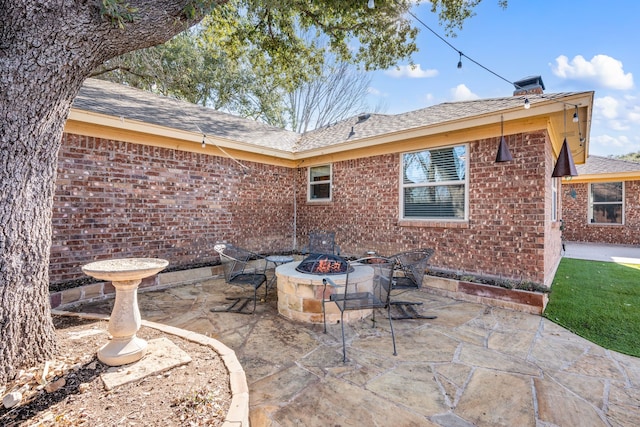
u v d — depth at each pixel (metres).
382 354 3.08
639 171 10.74
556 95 4.38
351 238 7.15
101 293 4.72
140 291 5.27
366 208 6.87
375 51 6.64
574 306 4.50
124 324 2.46
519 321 4.00
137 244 5.49
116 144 5.25
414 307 4.59
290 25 6.87
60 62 2.17
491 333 3.61
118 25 2.24
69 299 4.36
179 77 13.45
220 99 16.33
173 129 5.71
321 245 6.29
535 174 4.57
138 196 5.51
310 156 7.68
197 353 2.67
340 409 2.21
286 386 2.50
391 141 6.02
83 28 2.16
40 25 2.05
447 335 3.56
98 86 6.97
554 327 3.79
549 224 5.28
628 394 2.40
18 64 2.06
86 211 4.93
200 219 6.41
